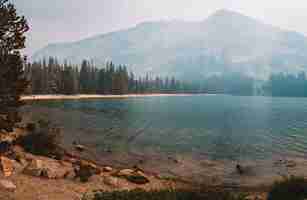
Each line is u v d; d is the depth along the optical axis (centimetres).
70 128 4756
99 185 1630
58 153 2480
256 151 3672
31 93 12294
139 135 4628
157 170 2564
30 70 12850
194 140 4400
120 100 14575
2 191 1209
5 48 1645
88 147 3394
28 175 1548
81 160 2597
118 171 2131
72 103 10781
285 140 4594
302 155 3469
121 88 17900
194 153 3416
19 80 1694
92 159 2792
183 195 1059
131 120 6669
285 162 3069
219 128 5975
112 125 5609
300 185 1330
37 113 6325
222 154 3419
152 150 3478
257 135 5097
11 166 1553
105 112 8106
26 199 1188
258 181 2309
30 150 2270
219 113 9550
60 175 1647
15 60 1669
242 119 7825
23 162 1809
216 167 2770
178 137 4631
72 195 1345
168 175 2402
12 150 1973
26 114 5809
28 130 2977
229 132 5422
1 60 1622
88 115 7050
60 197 1286
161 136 4647
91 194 1400
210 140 4466
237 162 3016
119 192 1030
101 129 4994
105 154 3095
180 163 2873
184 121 7044
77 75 15975
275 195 1360
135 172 2105
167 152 3397
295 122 7219
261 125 6600
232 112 10025
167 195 1028
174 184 2042
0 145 1948
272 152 3625
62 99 12788
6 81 1634
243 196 1155
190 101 16800
